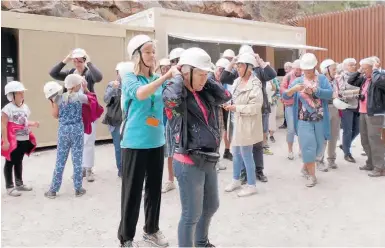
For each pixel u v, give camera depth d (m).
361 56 15.10
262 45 12.35
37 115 8.88
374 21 14.68
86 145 6.18
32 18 8.62
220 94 3.22
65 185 6.14
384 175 6.50
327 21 16.16
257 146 6.17
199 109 3.12
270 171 6.92
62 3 12.45
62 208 5.09
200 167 3.10
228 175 6.66
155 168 3.79
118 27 9.77
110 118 6.15
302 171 6.51
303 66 5.74
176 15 10.74
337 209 4.91
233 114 5.82
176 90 3.00
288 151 8.14
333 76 7.21
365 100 6.69
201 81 3.08
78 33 9.24
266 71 6.59
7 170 5.66
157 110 3.68
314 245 3.87
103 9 14.11
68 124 5.46
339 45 15.78
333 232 4.19
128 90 3.44
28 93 8.72
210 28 11.61
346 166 7.24
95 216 4.80
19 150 5.69
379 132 6.43
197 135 3.09
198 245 3.52
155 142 3.69
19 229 4.40
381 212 4.77
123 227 3.71
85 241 4.07
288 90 5.79
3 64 9.09
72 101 5.44
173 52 5.96
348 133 7.51
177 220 4.63
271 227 4.36
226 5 16.84
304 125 5.81
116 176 6.66
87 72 6.21
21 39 8.55
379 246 3.81
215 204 3.36
